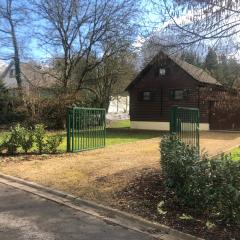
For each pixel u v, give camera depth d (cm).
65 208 799
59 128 2830
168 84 3209
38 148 1506
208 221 663
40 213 761
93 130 1664
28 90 2942
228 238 606
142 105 3350
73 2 2889
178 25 767
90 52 3036
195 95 2869
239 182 643
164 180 808
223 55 788
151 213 729
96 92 3556
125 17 2691
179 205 746
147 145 1836
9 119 3094
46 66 3155
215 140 2183
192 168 704
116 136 2466
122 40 2755
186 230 646
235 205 628
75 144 1554
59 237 630
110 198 842
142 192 848
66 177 1055
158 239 630
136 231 665
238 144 1964
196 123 1365
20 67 3375
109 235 644
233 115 2980
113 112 5269
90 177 1045
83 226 687
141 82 3334
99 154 1479
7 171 1148
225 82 969
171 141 873
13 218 727
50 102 2781
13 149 1456
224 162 679
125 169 1123
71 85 3095
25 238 623
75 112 1556
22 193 922
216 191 656
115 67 3309
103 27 2906
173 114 1123
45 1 2903
